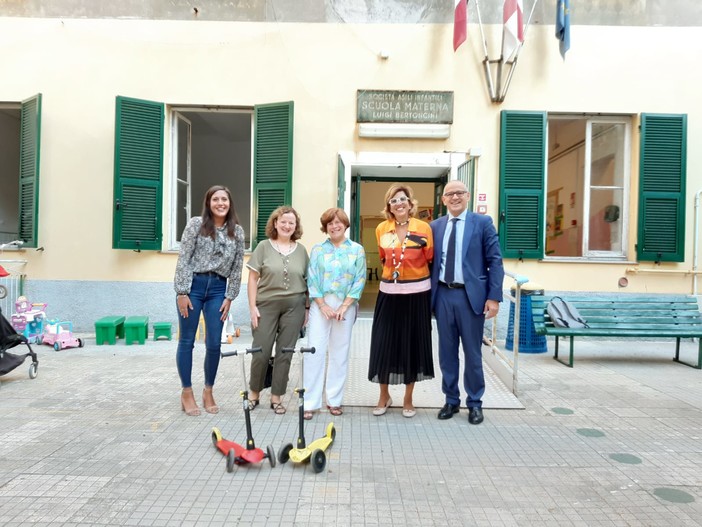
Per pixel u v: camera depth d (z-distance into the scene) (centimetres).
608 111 751
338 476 311
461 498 285
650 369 595
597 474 317
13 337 507
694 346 727
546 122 746
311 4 749
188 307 410
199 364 587
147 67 754
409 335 407
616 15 748
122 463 325
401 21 748
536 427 401
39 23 753
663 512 271
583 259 755
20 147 804
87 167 753
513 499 284
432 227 421
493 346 571
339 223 416
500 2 746
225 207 415
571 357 600
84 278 752
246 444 332
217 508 272
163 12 753
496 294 399
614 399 476
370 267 1368
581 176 789
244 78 755
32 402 447
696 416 430
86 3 751
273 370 428
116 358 614
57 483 297
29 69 755
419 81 748
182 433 377
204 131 883
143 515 263
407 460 335
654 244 747
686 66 749
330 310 412
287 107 736
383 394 424
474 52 748
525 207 743
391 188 411
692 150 755
